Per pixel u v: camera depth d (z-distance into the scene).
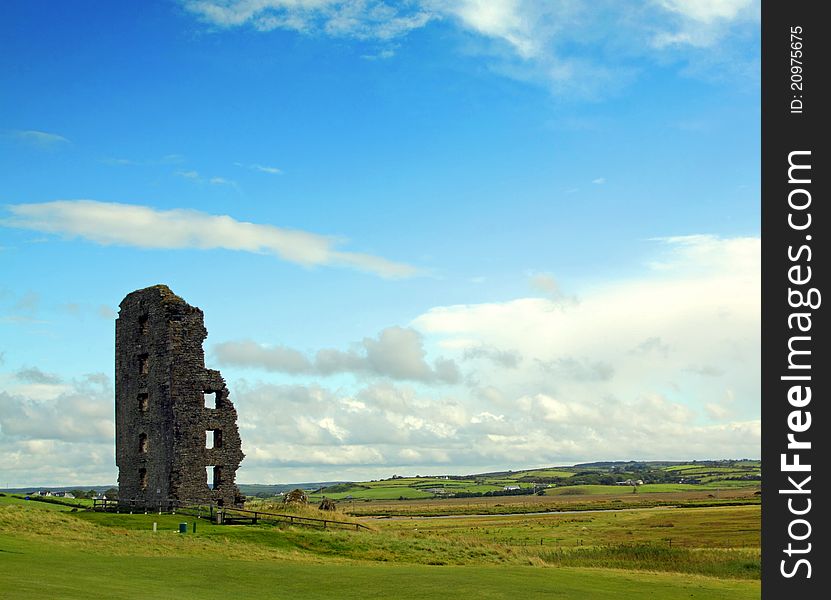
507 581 43.22
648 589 44.97
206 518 65.94
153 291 75.50
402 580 41.59
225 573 41.06
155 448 73.69
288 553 53.16
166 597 32.34
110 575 37.94
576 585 44.09
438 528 105.81
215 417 73.94
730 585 48.62
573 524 116.50
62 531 52.31
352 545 58.22
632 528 106.06
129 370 78.56
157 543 51.22
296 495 82.69
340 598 35.91
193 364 73.38
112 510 75.88
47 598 29.44
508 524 117.56
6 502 78.44
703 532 96.56
